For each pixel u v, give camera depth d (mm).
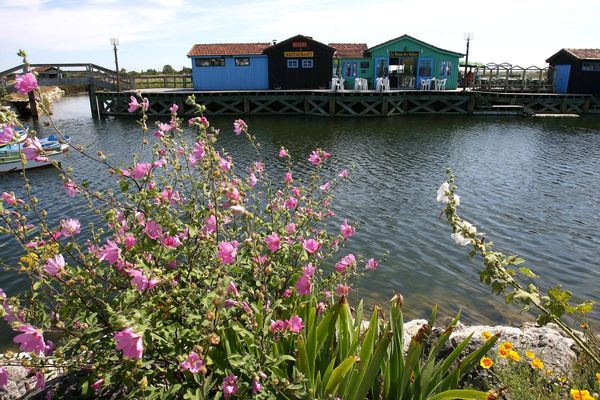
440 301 7098
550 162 16438
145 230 2680
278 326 2541
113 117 30578
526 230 9930
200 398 2125
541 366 3021
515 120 28156
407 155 17672
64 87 59281
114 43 31703
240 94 29797
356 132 23312
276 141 20656
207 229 2852
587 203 11727
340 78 31281
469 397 2504
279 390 2398
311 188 4414
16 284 7488
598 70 31594
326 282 3461
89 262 2830
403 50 32219
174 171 3469
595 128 24875
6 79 30047
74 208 10789
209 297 2354
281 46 31594
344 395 2557
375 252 8742
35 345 2129
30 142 2771
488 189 13008
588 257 8625
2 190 12461
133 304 2486
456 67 32531
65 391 2816
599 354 3270
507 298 2396
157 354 2479
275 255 3090
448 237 9453
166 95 29844
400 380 2693
